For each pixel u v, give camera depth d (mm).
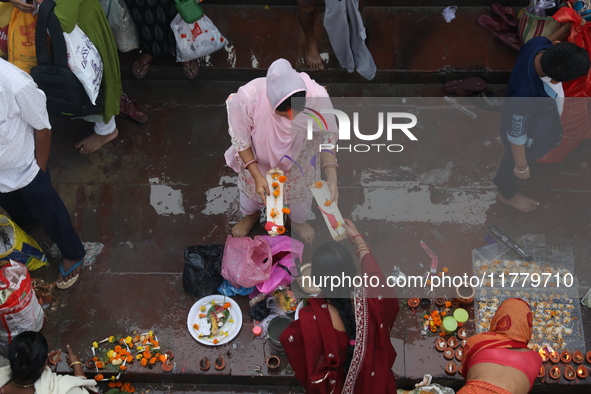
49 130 3562
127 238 4363
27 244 4059
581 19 3920
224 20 5094
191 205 4496
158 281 4184
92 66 3896
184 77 5000
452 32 5059
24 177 3525
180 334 3971
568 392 3814
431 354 3867
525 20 4625
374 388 3066
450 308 4020
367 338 2969
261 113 3260
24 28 3732
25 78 3221
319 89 3332
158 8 4355
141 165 4664
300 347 3084
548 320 3959
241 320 3951
